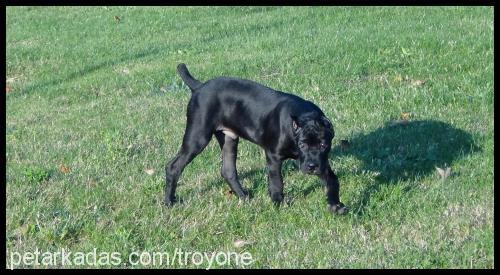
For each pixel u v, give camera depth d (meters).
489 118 9.73
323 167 6.91
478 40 13.31
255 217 7.36
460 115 9.95
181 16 20.06
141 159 9.47
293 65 13.52
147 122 11.34
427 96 10.72
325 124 6.91
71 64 16.75
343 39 14.82
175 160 7.78
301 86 12.25
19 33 20.16
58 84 15.25
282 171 8.40
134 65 15.82
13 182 8.84
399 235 6.75
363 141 9.33
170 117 11.55
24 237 7.16
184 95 12.77
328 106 10.94
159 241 7.07
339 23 17.14
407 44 13.70
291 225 7.10
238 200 7.83
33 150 10.37
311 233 6.89
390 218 7.15
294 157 7.27
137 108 12.32
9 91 15.29
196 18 19.70
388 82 11.88
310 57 13.77
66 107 13.26
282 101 7.31
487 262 6.17
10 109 13.70
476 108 10.19
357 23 16.92
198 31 18.23
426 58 12.83
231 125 7.64
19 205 7.95
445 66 12.27
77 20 21.05
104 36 18.89
